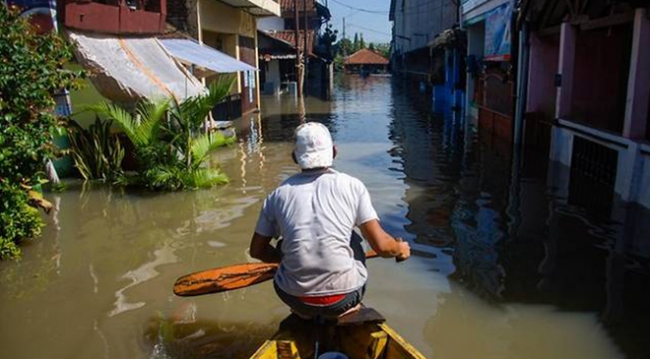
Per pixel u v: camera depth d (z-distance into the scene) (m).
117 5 12.01
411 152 13.13
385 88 41.41
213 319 5.05
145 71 11.12
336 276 3.49
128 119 9.62
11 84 6.55
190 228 7.50
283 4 43.53
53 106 7.27
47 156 6.83
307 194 3.51
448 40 24.22
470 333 4.71
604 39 11.34
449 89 26.86
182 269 6.15
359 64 80.19
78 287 5.72
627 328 4.76
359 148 13.80
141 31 13.14
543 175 10.39
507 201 8.63
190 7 16.97
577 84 11.51
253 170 11.16
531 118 13.46
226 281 4.43
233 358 4.43
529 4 12.69
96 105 9.56
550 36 13.01
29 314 5.16
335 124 18.86
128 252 6.68
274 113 22.88
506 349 4.47
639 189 8.29
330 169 3.62
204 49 16.16
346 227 3.50
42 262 6.38
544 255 6.36
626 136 8.62
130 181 9.77
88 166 10.20
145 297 5.48
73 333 4.82
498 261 6.21
